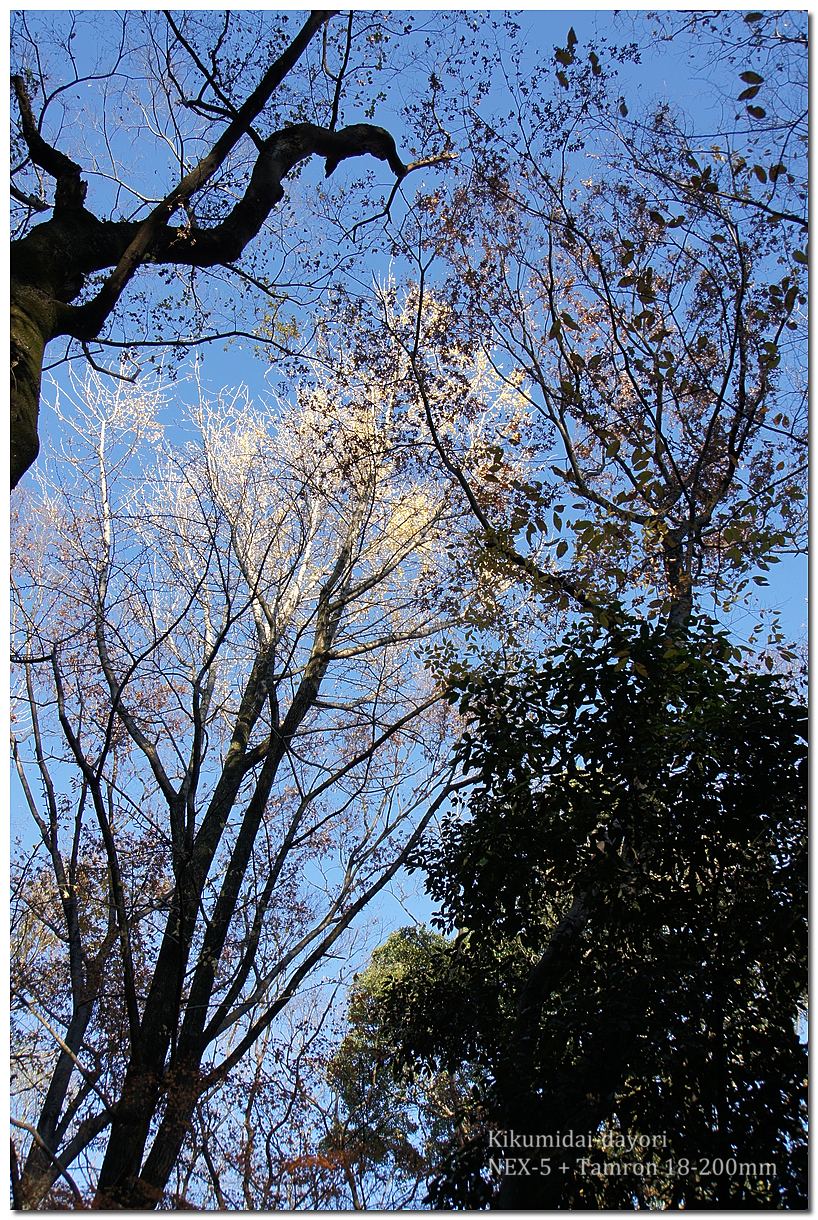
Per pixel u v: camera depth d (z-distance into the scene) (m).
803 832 7.54
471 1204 6.92
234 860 10.80
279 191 8.11
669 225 10.13
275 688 11.27
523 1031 7.73
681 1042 6.94
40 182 8.85
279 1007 9.06
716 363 11.53
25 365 5.41
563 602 10.34
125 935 8.69
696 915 7.67
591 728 8.26
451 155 10.24
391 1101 10.05
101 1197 7.18
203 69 8.17
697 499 10.97
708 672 8.32
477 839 8.56
